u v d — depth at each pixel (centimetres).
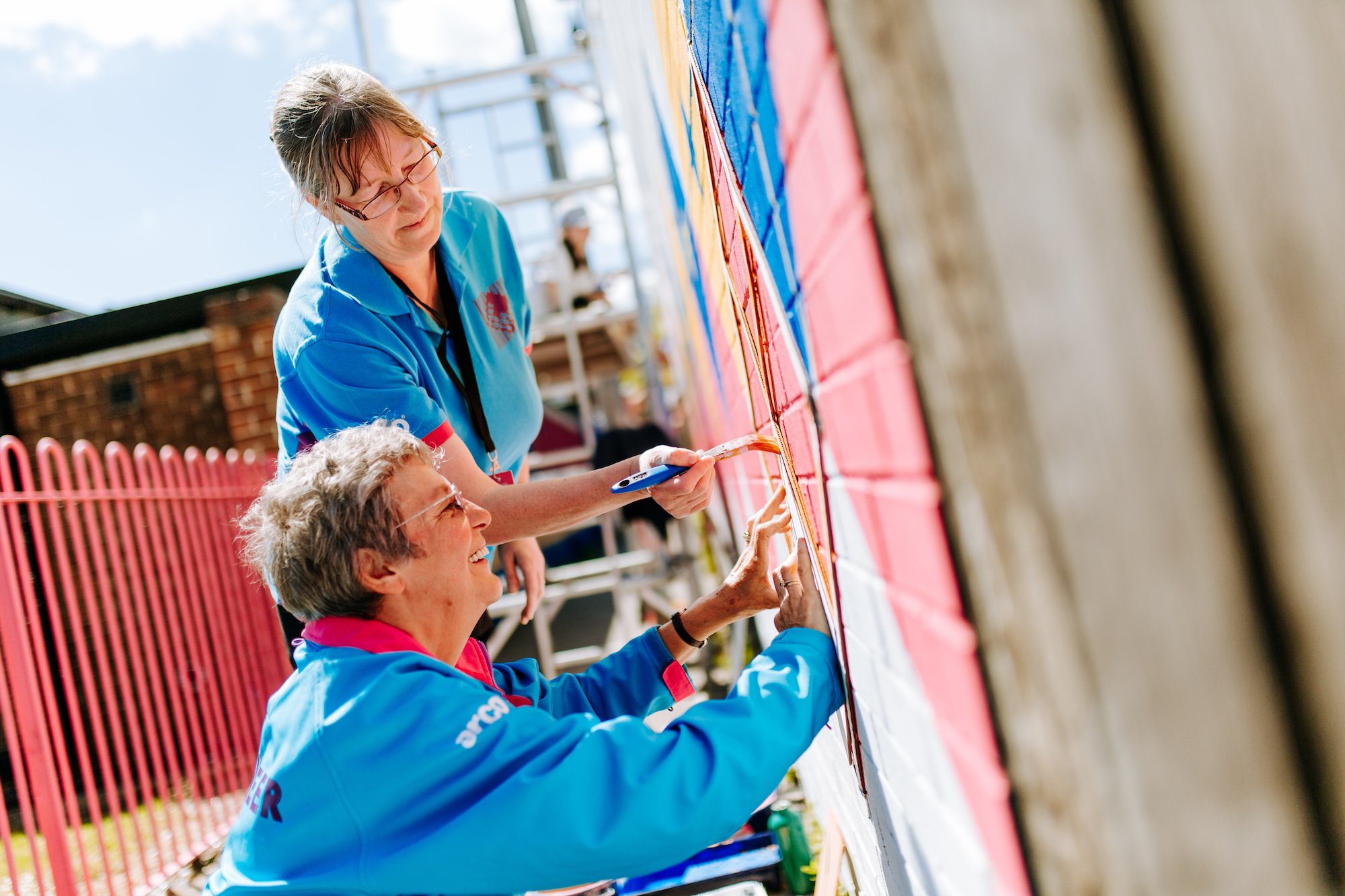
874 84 57
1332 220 51
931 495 62
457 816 104
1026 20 54
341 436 126
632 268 570
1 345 547
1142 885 56
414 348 170
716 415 344
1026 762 59
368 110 147
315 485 119
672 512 140
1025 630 56
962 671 63
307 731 111
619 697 147
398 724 107
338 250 167
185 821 338
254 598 424
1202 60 52
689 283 321
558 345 736
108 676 312
